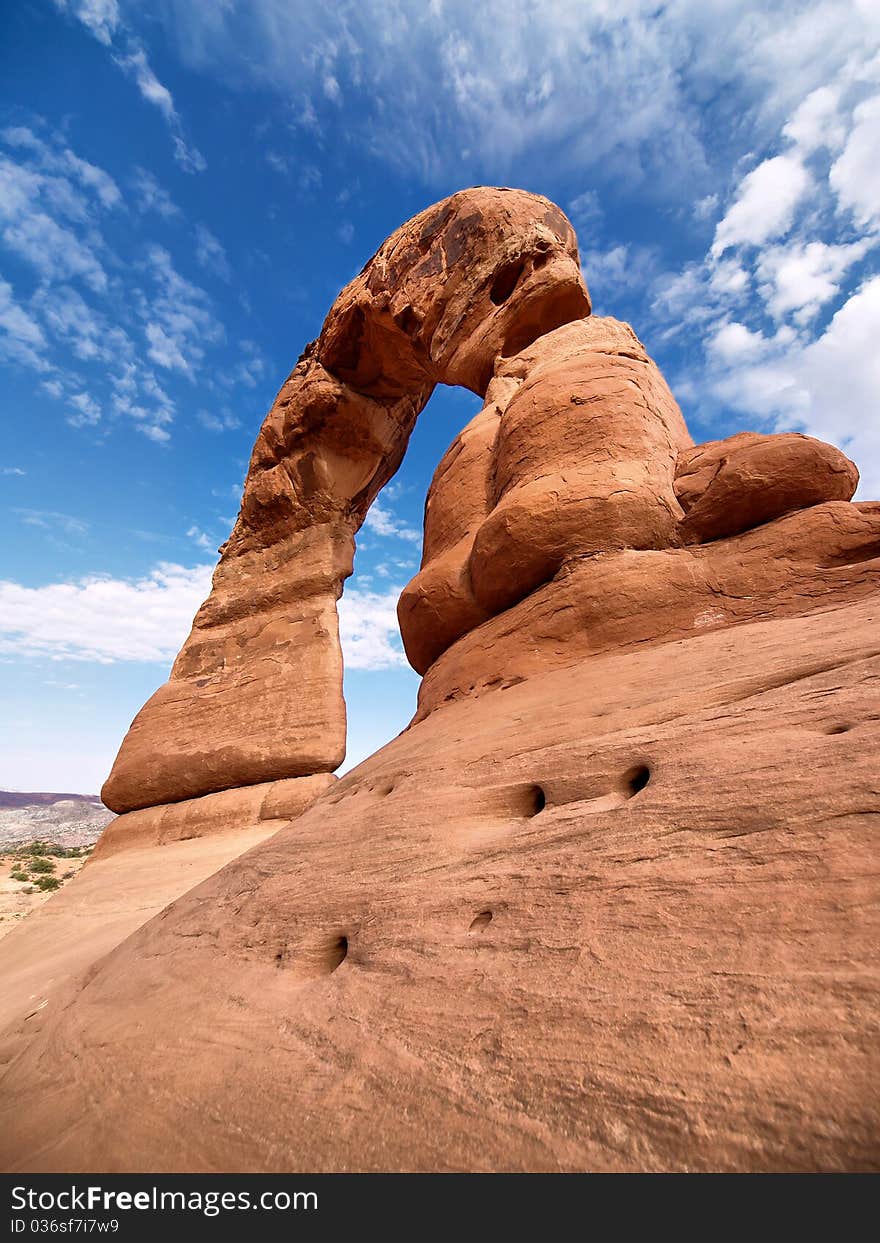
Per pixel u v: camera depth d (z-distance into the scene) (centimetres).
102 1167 304
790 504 634
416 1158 227
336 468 1831
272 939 470
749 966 224
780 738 328
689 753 356
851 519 582
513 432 825
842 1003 196
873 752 279
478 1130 225
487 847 394
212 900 624
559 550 685
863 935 212
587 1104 212
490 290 1341
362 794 617
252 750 1431
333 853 517
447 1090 247
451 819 452
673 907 267
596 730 448
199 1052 373
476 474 930
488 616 793
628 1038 225
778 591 573
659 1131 193
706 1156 180
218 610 1797
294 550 1784
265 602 1723
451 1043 270
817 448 630
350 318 1678
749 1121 182
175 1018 432
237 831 1329
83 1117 363
